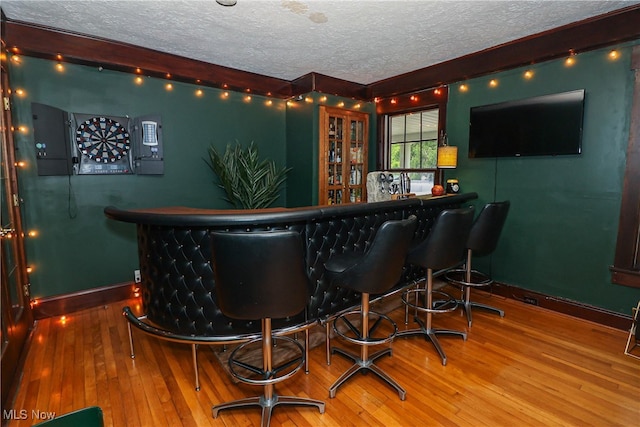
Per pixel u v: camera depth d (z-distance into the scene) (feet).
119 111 10.84
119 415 5.97
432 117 13.41
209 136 12.87
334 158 14.24
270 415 5.75
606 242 9.09
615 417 5.82
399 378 6.98
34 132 9.43
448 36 9.72
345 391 6.60
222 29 9.17
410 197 9.81
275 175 13.88
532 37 9.77
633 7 8.04
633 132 8.44
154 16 8.41
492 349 8.05
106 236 10.91
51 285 10.05
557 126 9.57
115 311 10.42
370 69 12.85
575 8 8.12
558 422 5.72
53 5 7.88
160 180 11.83
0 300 6.34
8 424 5.74
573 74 9.34
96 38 9.80
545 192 10.14
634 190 8.52
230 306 5.17
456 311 10.30
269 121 14.52
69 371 7.25
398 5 7.79
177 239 6.39
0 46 8.13
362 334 7.09
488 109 11.00
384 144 15.11
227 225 5.94
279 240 4.79
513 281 11.06
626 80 8.50
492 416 5.89
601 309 9.24
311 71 13.12
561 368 7.25
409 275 9.48
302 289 5.23
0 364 5.89
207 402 6.31
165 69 11.16
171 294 6.57
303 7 7.87
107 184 10.82
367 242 7.91
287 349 8.05
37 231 9.71
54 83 9.72
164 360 7.70
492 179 11.34
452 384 6.76
